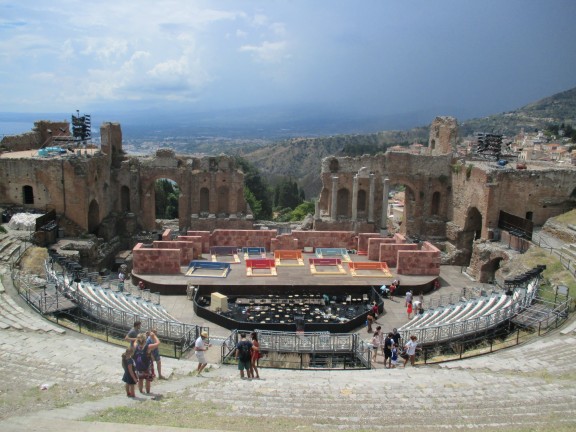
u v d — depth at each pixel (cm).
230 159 5866
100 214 5378
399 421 1517
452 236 5647
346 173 5909
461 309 3559
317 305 3941
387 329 3459
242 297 4075
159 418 1462
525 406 1666
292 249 5066
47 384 1889
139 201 5853
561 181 5072
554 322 2988
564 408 1639
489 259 4716
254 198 8962
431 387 1962
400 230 6406
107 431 1178
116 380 1983
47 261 3931
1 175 4844
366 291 4194
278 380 2136
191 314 3688
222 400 1733
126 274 4809
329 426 1441
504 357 2570
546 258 4047
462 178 5541
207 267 4544
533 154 10700
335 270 4525
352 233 5181
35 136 6103
